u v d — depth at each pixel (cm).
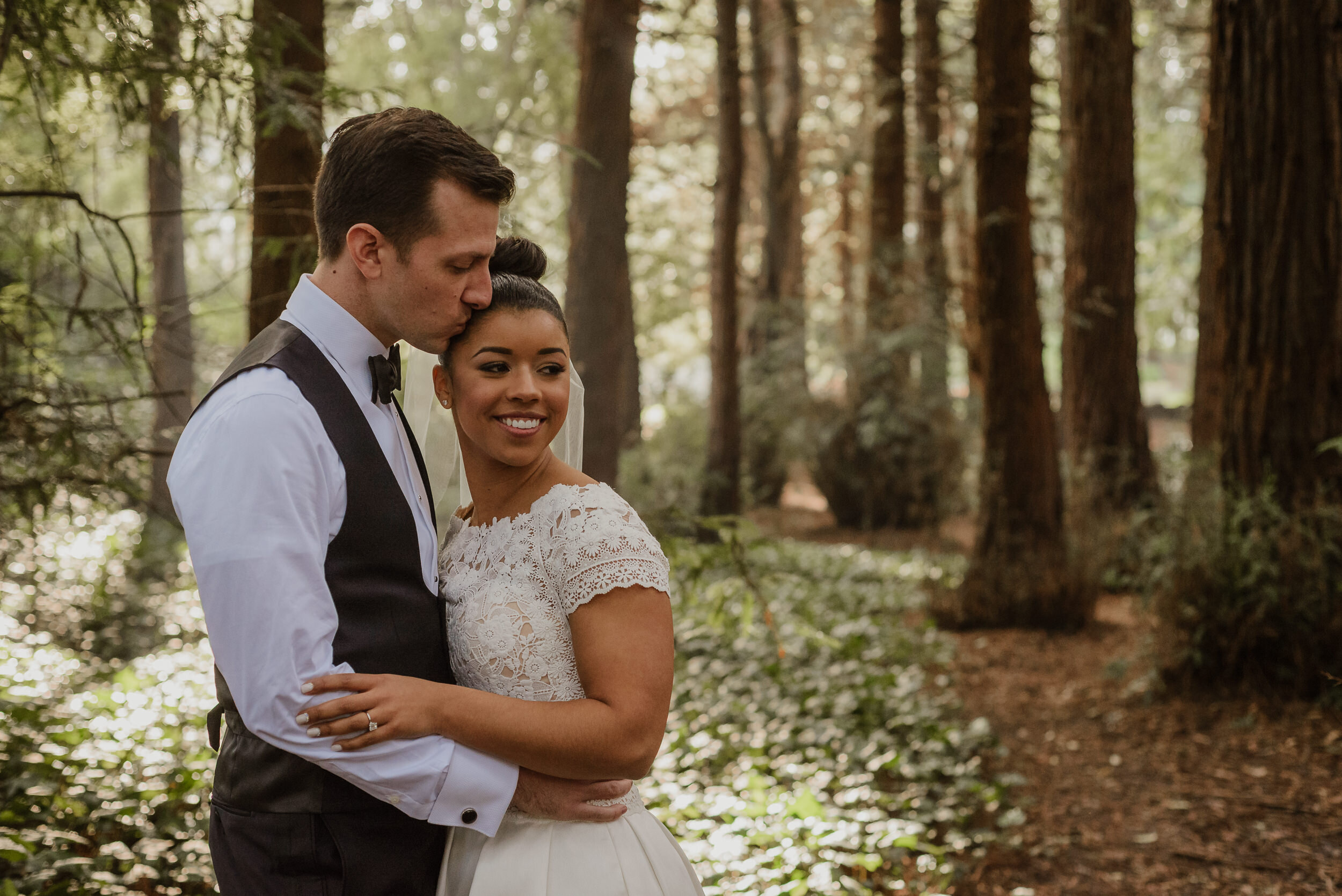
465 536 197
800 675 649
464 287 173
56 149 371
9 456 383
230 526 157
